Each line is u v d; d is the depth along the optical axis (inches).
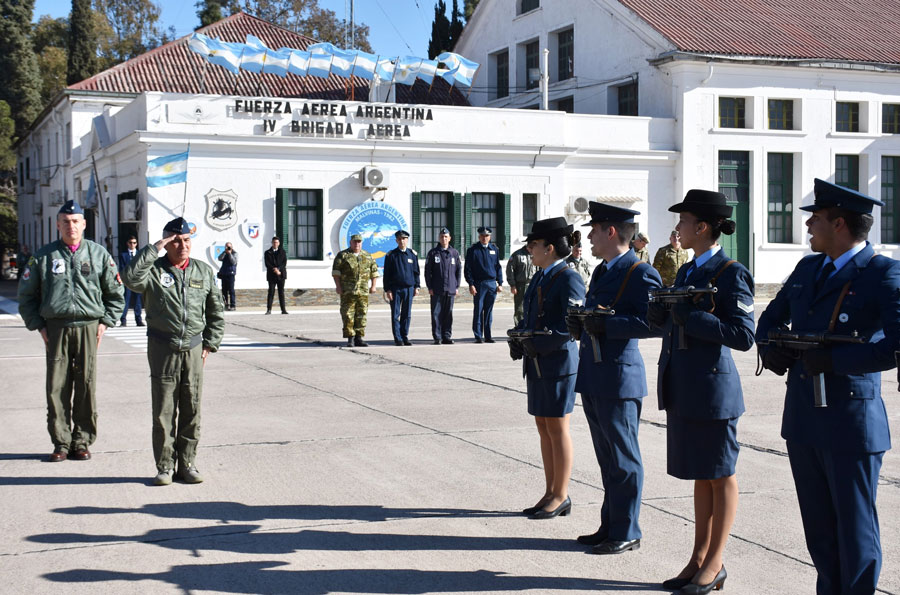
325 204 1101.1
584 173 1218.6
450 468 313.1
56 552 230.4
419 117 1132.5
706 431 205.0
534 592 205.2
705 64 1223.5
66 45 2812.5
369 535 244.1
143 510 265.4
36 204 1849.2
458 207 1158.3
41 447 345.1
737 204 1269.7
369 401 441.7
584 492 285.4
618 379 226.7
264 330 805.2
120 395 454.9
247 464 318.3
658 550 231.6
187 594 203.9
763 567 219.3
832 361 172.4
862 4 1563.7
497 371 545.3
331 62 1138.0
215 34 1465.3
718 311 204.4
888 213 1352.1
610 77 1330.0
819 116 1295.5
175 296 288.4
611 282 230.2
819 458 180.9
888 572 215.5
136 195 1084.5
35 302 320.5
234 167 1061.1
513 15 1517.0
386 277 684.1
